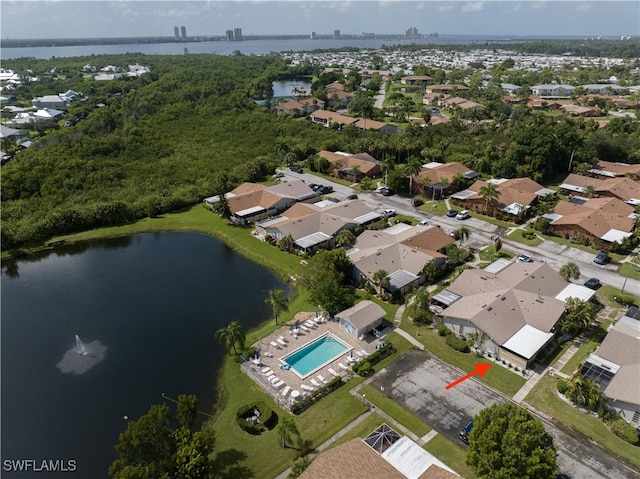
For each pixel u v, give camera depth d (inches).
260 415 1940.2
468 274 2822.3
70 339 2578.7
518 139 5147.6
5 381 2261.3
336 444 1803.6
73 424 2009.1
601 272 3034.0
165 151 5674.2
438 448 1765.5
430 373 2172.7
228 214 4037.9
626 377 1955.0
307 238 3447.3
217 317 2748.5
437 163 5187.0
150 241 3809.1
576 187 4471.0
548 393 2023.9
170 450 1577.3
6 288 3129.9
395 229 3553.2
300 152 5733.3
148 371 2313.0
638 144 5428.2
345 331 2498.8
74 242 3791.8
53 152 5098.4
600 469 1660.9
